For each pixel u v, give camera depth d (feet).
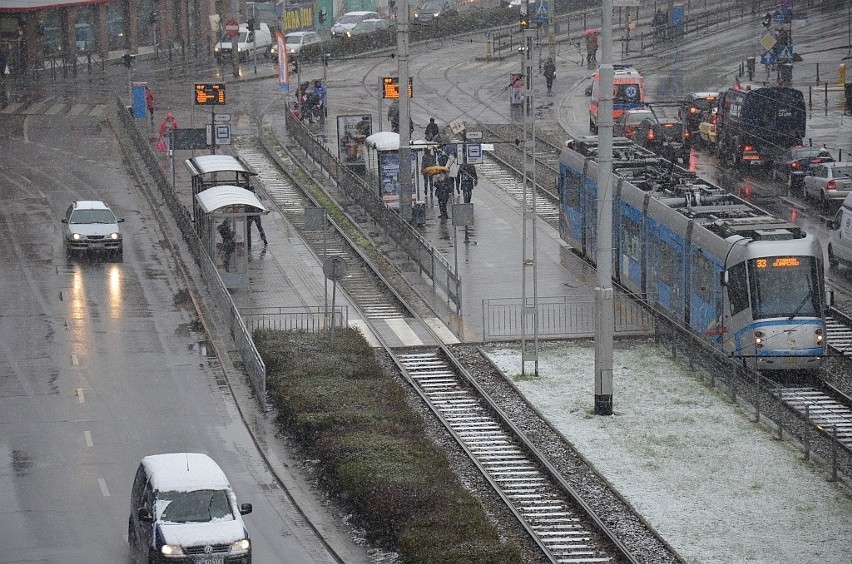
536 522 127.85
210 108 362.12
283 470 142.20
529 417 157.79
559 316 194.59
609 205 155.94
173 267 227.40
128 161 303.48
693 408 159.12
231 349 183.73
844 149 301.84
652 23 488.85
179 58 458.50
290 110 337.72
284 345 177.78
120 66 435.12
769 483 136.26
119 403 162.09
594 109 334.03
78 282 216.74
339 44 455.22
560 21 515.91
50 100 372.58
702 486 135.74
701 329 178.60
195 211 232.94
